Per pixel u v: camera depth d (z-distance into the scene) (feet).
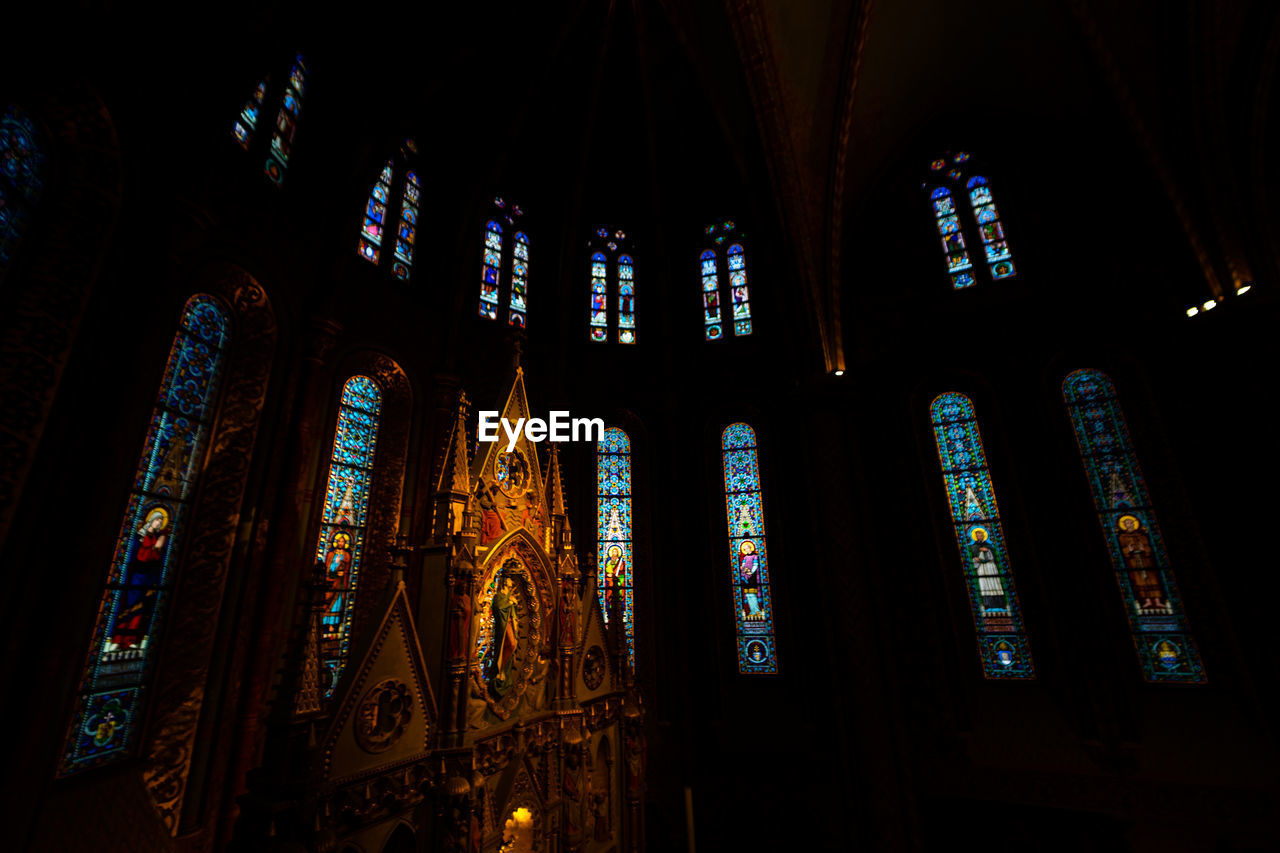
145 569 22.39
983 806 35.24
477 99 44.16
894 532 42.60
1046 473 39.32
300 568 28.58
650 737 41.63
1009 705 36.83
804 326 45.37
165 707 22.50
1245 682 31.60
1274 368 32.12
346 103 34.96
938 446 43.88
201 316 26.27
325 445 31.45
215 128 21.91
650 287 55.11
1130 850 31.40
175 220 22.00
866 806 34.63
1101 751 33.47
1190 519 34.63
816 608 42.04
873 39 42.73
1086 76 39.52
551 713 24.81
